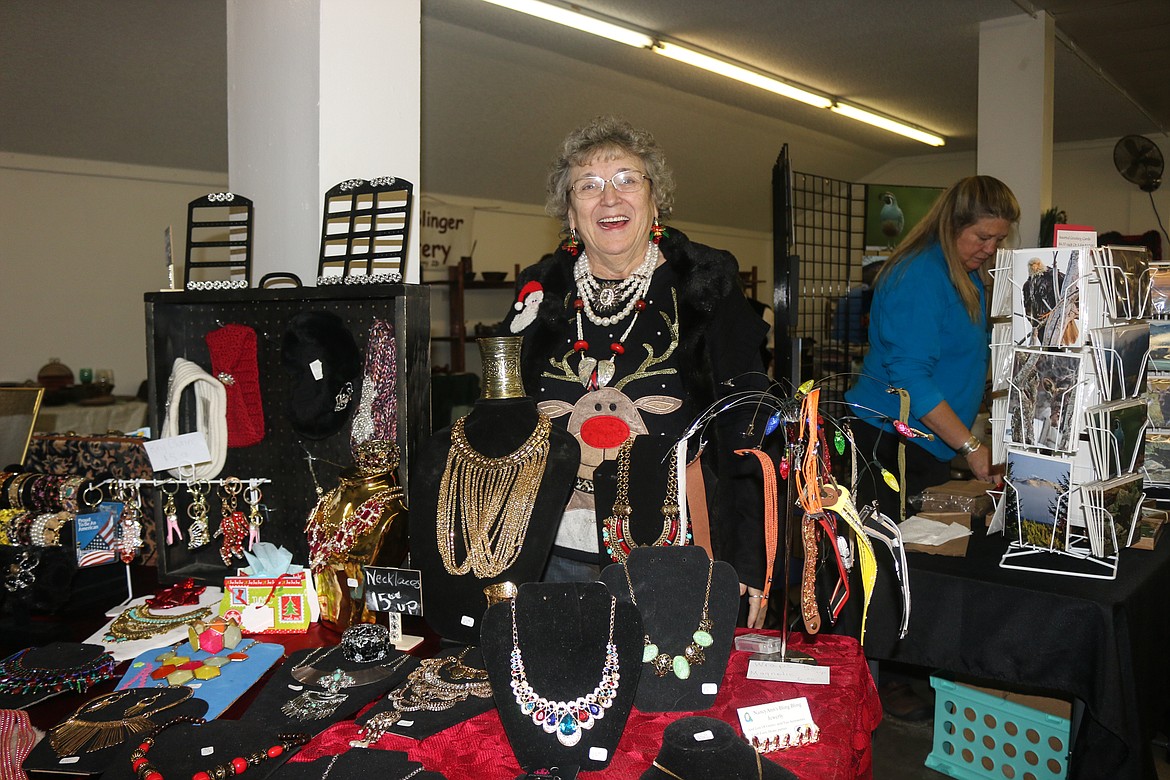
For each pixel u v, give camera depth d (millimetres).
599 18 5348
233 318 2082
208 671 1466
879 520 1480
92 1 4180
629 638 1201
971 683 2484
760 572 1602
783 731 1199
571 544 1674
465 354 7828
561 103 6656
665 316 1714
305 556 2055
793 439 1405
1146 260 2100
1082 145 9531
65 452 2039
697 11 5348
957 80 7047
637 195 1654
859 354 6168
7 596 1771
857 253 10555
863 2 5188
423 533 1543
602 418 1669
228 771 1132
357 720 1283
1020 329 1983
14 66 4531
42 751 1244
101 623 1790
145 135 5539
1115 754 1740
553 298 1776
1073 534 1933
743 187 9727
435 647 1591
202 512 1963
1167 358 2299
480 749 1188
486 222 7957
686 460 1541
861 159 10102
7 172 5348
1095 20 5566
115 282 5910
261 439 2068
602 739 1149
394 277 1849
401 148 2551
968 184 2387
